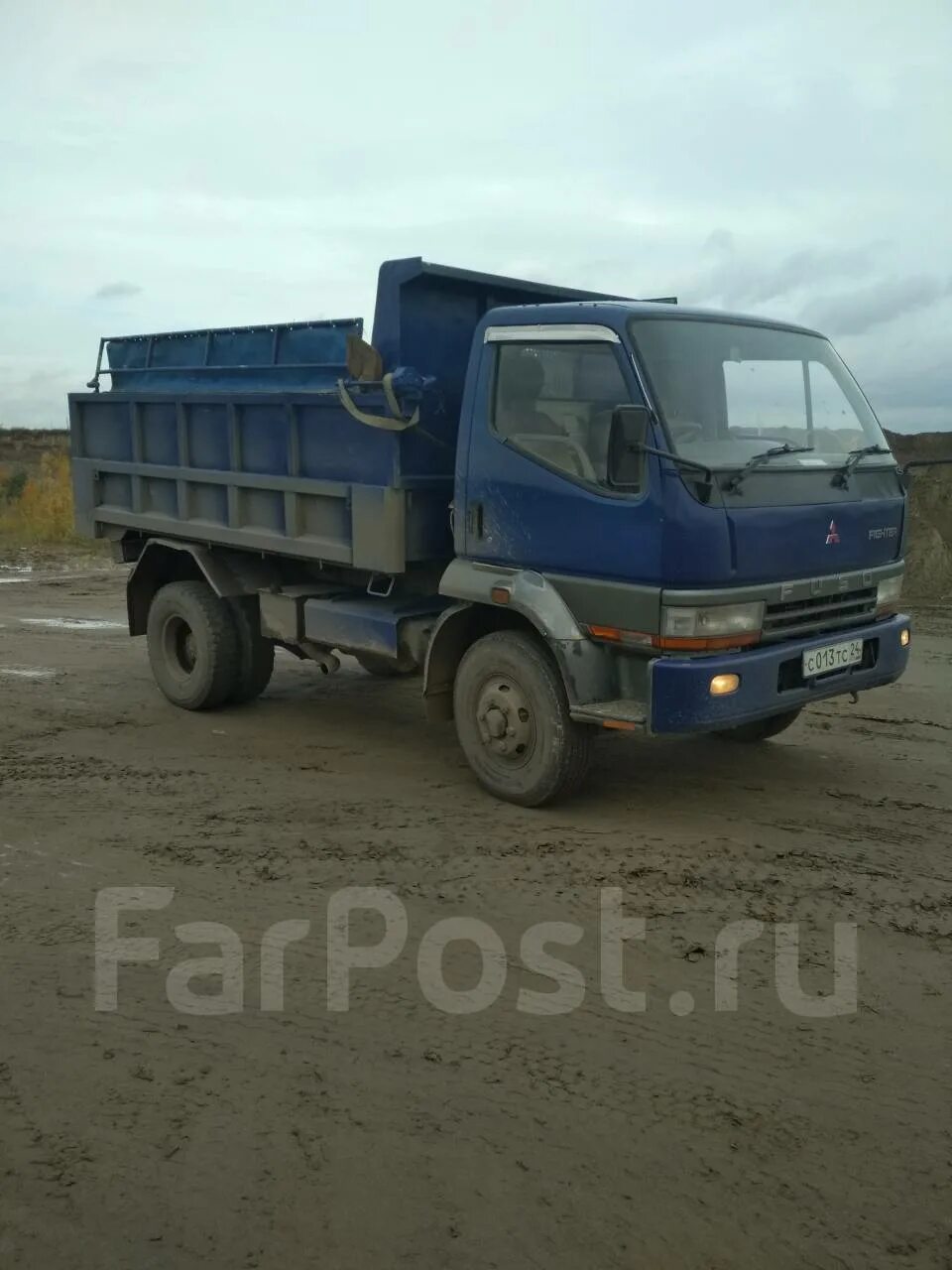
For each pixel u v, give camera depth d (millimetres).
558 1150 3049
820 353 6320
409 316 6234
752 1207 2832
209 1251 2660
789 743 7312
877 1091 3357
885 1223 2783
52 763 6738
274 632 7559
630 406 5066
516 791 5953
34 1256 2645
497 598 5840
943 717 7992
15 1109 3229
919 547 16078
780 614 5477
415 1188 2885
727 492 5191
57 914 4574
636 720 5277
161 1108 3229
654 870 5039
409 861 5156
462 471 6055
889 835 5547
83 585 15562
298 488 6875
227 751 7105
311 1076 3402
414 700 8602
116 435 8656
